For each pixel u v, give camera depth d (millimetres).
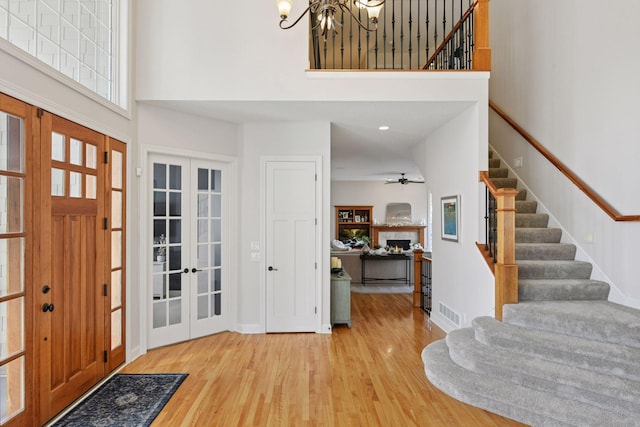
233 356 3834
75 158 2873
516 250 4008
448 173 4711
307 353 3932
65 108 2686
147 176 3957
